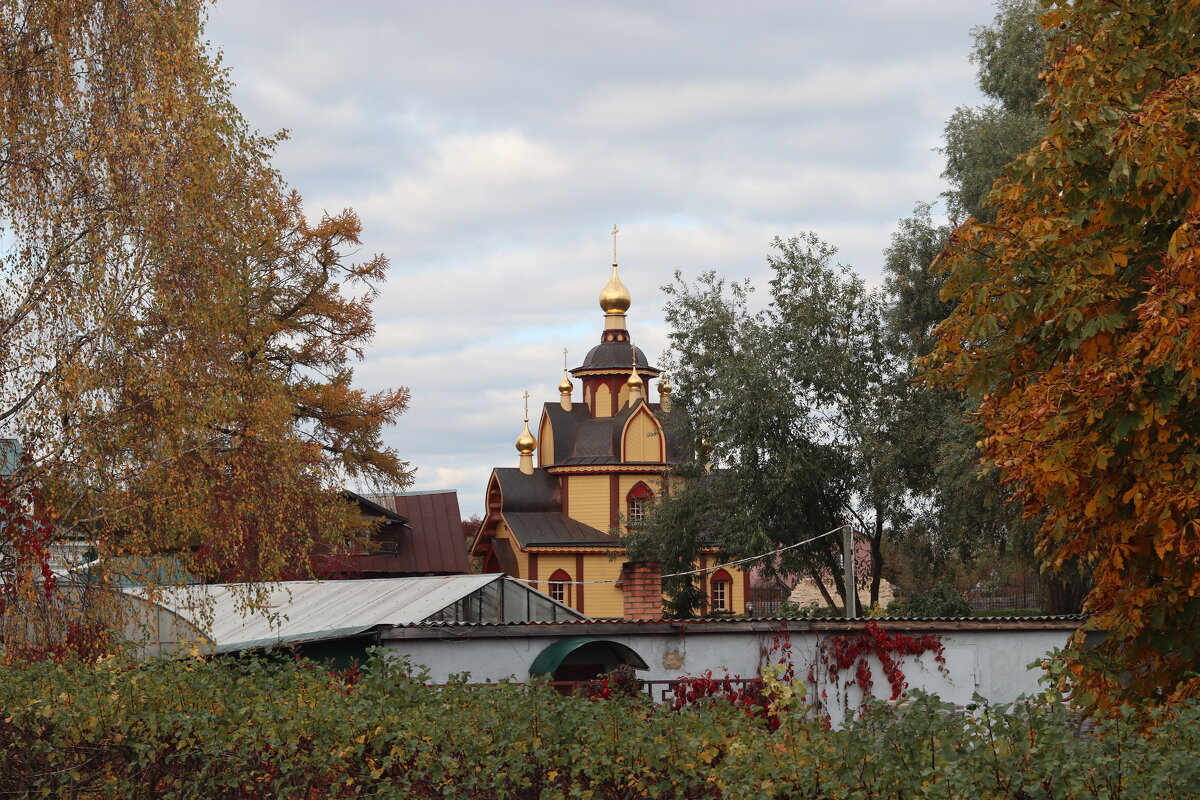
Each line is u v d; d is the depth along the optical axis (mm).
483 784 8844
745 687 18359
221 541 18562
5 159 18281
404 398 41562
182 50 18594
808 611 36844
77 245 17531
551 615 21688
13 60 18438
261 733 10062
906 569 50875
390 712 9578
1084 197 11047
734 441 34875
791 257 36562
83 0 18562
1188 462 9883
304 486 21469
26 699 11305
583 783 8797
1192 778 5902
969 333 11281
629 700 9664
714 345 36844
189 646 16000
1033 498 11703
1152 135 10008
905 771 6605
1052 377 10562
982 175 31906
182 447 17734
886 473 34750
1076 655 11188
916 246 35875
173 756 10500
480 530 66438
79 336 17391
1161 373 10031
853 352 35781
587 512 62594
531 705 9312
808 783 7027
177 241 17625
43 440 17016
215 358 18422
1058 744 6352
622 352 65250
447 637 18359
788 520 35125
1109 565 10750
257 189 19219
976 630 20203
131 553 17766
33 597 16328
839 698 19547
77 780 10922
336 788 9469
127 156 17719
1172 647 10711
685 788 8289
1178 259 9312
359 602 22172
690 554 39188
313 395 39125
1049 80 11500
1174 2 10977
